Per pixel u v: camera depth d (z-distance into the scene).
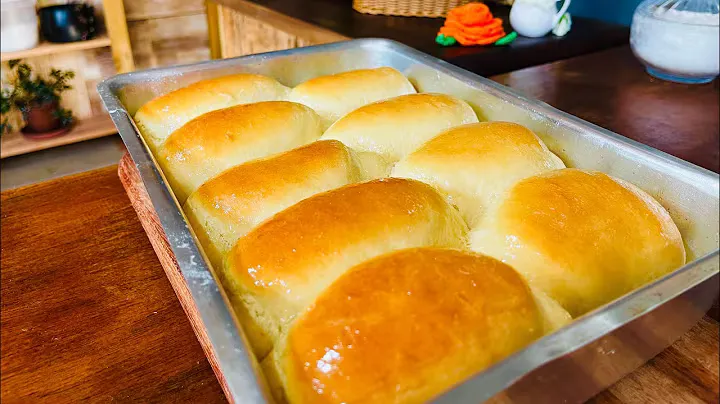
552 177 0.34
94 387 0.32
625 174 0.37
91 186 0.51
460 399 0.20
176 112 0.47
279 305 0.28
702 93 0.67
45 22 1.21
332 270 0.28
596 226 0.30
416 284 0.25
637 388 0.29
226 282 0.30
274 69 0.54
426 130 0.44
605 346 0.23
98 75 1.37
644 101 0.64
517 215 0.31
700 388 0.29
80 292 0.39
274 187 0.35
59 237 0.44
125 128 0.39
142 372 0.33
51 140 1.27
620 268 0.30
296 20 0.99
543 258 0.29
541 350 0.22
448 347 0.23
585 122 0.39
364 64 0.58
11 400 0.31
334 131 0.44
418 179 0.37
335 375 0.23
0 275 0.40
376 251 0.29
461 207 0.36
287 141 0.44
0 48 1.14
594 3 1.01
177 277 0.35
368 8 1.01
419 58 0.53
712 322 0.33
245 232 0.34
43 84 1.27
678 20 0.66
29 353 0.34
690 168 0.33
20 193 0.50
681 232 0.34
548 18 0.87
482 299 0.25
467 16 0.84
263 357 0.27
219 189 0.35
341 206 0.30
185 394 0.32
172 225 0.29
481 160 0.37
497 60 0.82
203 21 1.47
